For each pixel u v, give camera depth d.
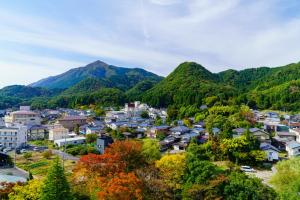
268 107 117.31
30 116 108.56
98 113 129.62
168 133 76.38
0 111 152.12
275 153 54.91
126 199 21.72
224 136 60.56
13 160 59.50
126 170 27.58
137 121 102.50
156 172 29.20
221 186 26.53
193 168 29.14
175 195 27.45
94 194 24.11
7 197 28.17
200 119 87.12
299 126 80.19
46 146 76.31
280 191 29.02
